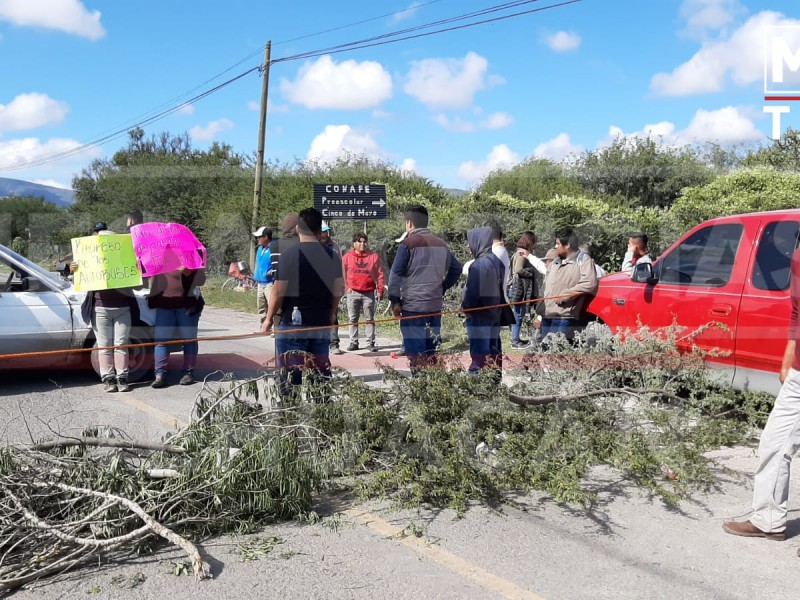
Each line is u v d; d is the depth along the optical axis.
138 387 4.94
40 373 5.48
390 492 4.19
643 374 4.97
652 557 3.36
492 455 4.25
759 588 3.05
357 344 8.05
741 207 7.90
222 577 3.14
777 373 5.09
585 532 3.65
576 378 4.88
